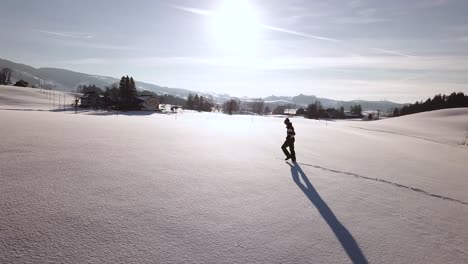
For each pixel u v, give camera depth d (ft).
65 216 12.88
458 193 24.20
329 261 11.19
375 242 13.12
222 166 25.27
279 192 19.38
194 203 15.98
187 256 10.71
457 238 14.40
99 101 269.64
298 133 76.69
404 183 25.88
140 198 15.96
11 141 28.81
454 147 86.43
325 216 15.79
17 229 11.34
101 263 9.75
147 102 272.72
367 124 189.06
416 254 12.32
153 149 30.76
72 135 36.70
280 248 11.91
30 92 317.83
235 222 14.06
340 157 38.27
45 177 17.97
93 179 18.43
